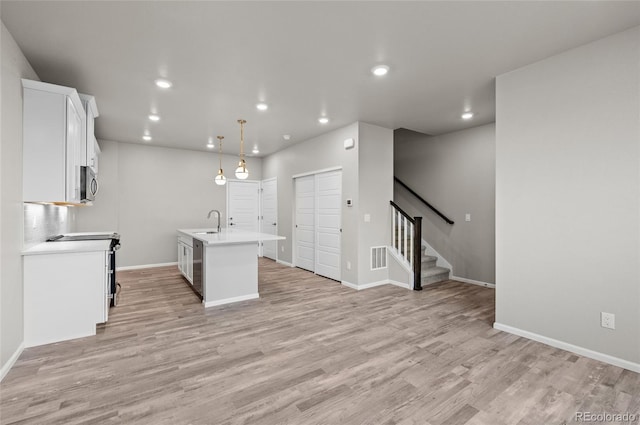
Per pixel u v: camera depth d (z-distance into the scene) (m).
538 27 2.29
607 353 2.41
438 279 5.18
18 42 2.45
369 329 3.08
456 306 3.83
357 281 4.68
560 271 2.66
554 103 2.69
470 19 2.20
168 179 6.55
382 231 5.02
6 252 2.24
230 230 5.51
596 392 2.01
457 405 1.88
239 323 3.25
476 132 5.00
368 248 4.81
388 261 5.07
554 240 2.69
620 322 2.35
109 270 3.69
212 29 2.32
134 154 6.21
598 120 2.45
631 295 2.30
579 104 2.55
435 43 2.52
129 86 3.34
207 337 2.89
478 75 3.09
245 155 7.41
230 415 1.78
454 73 3.05
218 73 3.05
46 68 2.90
